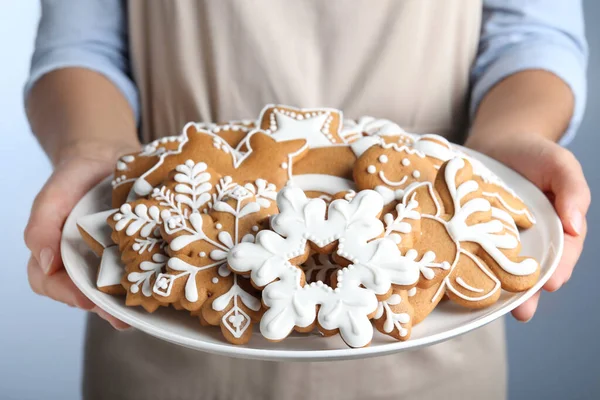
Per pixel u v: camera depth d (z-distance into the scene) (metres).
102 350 0.67
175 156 0.51
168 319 0.44
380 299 0.42
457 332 0.42
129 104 0.71
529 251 0.49
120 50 0.74
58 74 0.69
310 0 0.66
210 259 0.44
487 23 0.73
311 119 0.56
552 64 0.68
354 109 0.69
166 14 0.67
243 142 0.53
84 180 0.56
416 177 0.49
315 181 0.51
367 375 0.65
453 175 0.47
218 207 0.45
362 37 0.67
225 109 0.69
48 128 0.66
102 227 0.48
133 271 0.44
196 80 0.69
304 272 0.44
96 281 0.46
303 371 0.65
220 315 0.42
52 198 0.54
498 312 0.43
